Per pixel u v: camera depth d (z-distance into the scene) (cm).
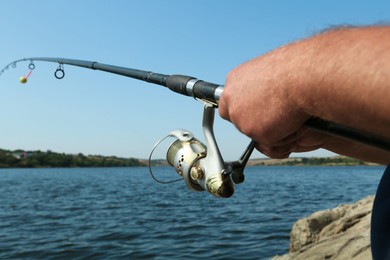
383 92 58
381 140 73
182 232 1096
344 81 63
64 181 4934
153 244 939
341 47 66
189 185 143
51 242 972
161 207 1773
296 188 3250
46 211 1656
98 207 1803
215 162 125
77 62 350
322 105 69
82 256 830
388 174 70
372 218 71
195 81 134
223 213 1531
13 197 2417
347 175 6931
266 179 5334
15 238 1031
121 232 1105
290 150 103
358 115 64
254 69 85
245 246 908
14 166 12762
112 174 8238
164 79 177
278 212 1557
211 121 130
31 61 520
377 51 61
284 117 78
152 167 187
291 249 703
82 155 14425
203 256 819
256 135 85
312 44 73
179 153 146
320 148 104
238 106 87
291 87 74
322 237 653
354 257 448
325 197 2320
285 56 77
